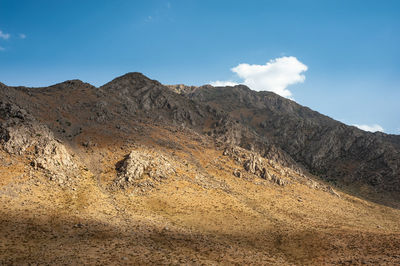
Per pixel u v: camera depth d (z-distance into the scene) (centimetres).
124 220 8688
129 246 6594
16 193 8594
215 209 11000
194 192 12194
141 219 9031
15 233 6350
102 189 11294
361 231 9531
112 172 12850
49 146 11662
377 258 6519
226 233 8994
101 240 6800
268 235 9119
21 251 5538
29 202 8362
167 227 8625
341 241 8200
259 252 7494
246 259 6725
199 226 9344
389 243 7612
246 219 10519
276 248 8050
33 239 6272
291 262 6950
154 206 10531
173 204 10856
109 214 9044
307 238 8719
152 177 12500
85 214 8562
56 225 7356
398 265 5972
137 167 12706
